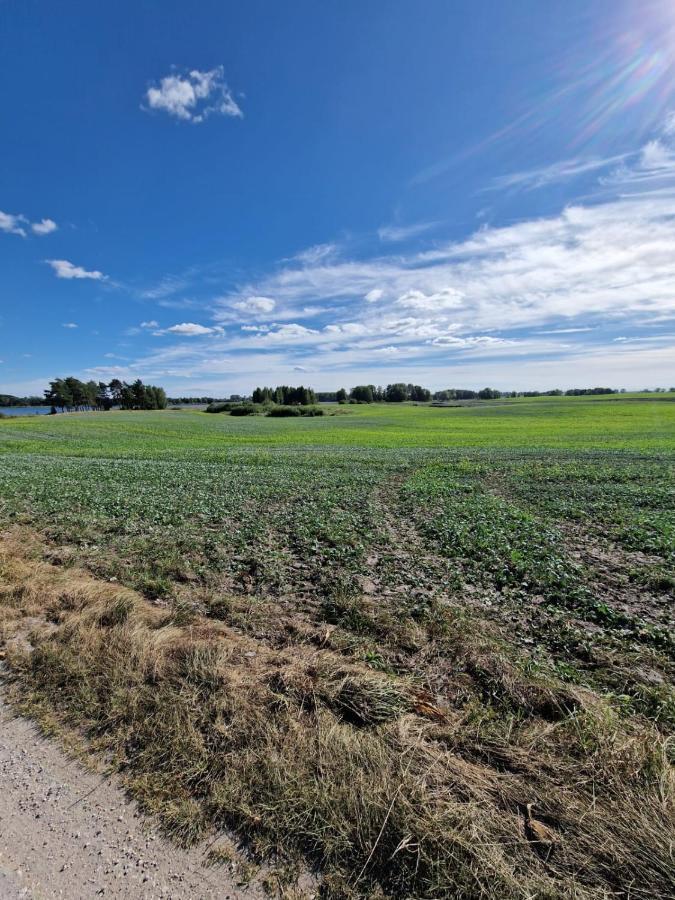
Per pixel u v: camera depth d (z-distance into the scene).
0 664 4.87
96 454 33.38
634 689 4.91
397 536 11.33
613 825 3.01
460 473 23.69
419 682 4.79
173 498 15.27
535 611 6.83
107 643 5.12
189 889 2.64
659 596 7.69
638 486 18.97
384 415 98.00
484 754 3.70
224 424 71.81
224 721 3.96
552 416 79.88
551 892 2.65
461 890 2.66
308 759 3.50
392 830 2.96
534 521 12.82
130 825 3.06
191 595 7.05
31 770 3.49
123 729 3.88
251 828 3.05
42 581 7.02
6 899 2.55
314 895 2.66
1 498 14.65
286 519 12.70
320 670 4.67
